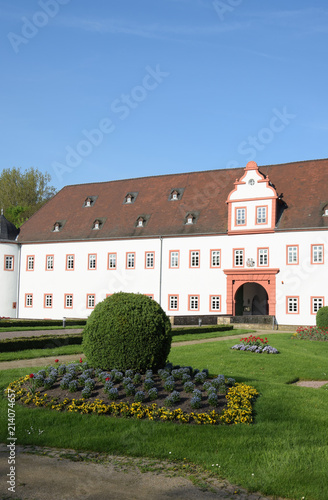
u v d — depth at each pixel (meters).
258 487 8.12
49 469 8.77
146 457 9.52
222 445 9.95
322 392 15.27
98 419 11.39
